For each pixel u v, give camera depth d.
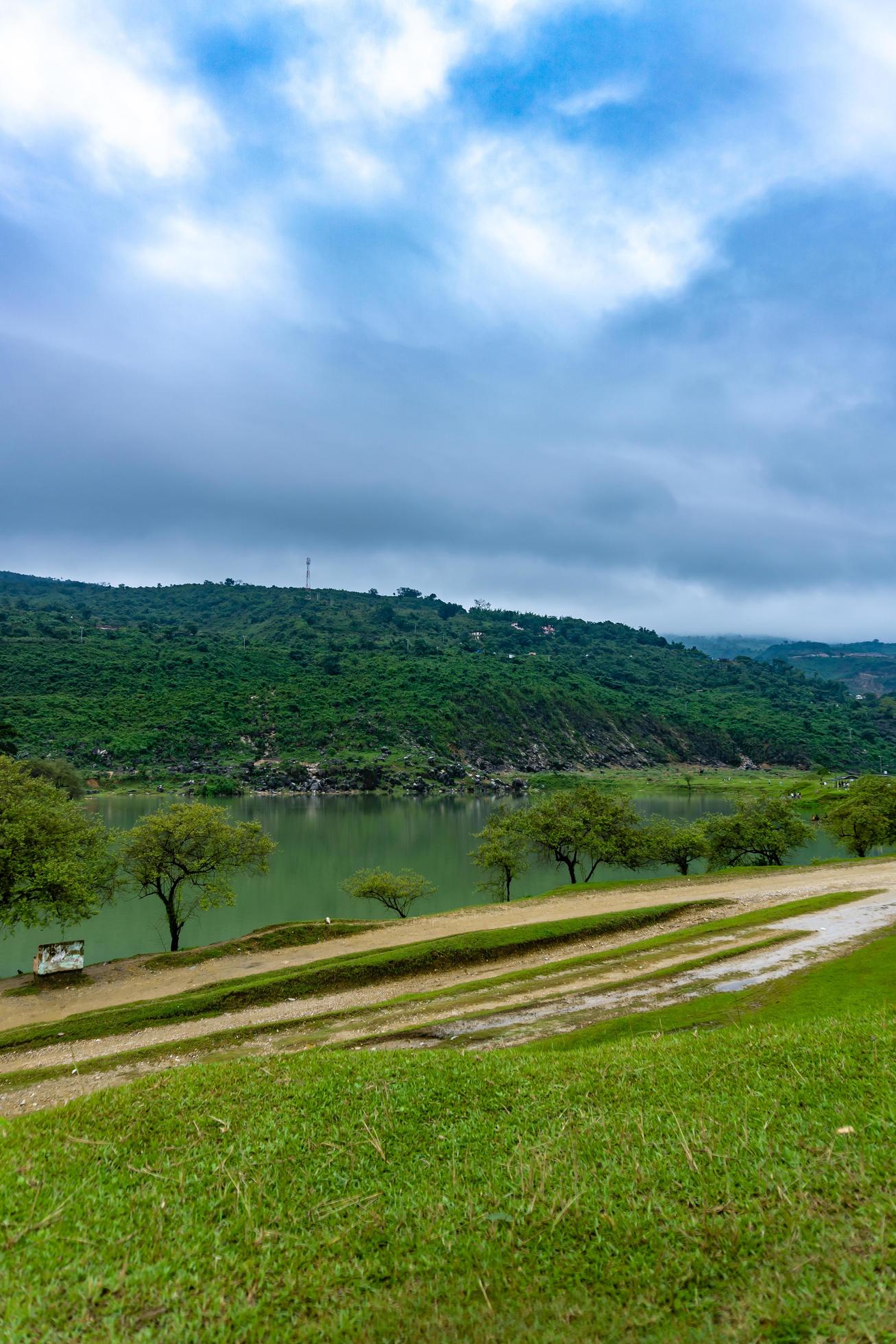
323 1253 6.52
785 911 33.31
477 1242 6.54
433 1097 10.09
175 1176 7.88
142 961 34.62
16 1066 22.73
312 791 151.88
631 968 25.66
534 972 26.69
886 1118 8.20
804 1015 16.80
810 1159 7.41
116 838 39.75
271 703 187.75
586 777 186.00
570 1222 6.73
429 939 33.78
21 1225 6.79
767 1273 5.71
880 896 36.09
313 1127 9.07
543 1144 8.45
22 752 135.00
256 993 28.00
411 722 190.25
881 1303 5.17
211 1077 11.07
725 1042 12.66
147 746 155.62
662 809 137.75
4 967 43.81
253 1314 5.66
